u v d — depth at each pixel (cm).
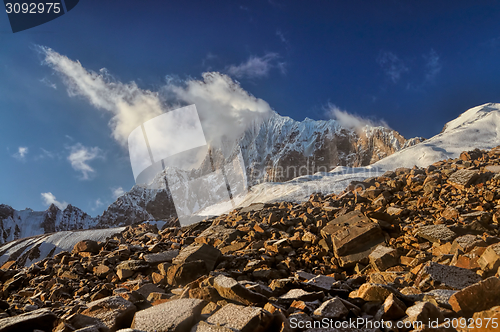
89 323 328
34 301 523
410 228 666
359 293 374
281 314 296
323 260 624
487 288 295
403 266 528
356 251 604
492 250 391
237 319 295
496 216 626
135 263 654
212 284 396
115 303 364
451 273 384
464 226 624
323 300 378
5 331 318
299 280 481
